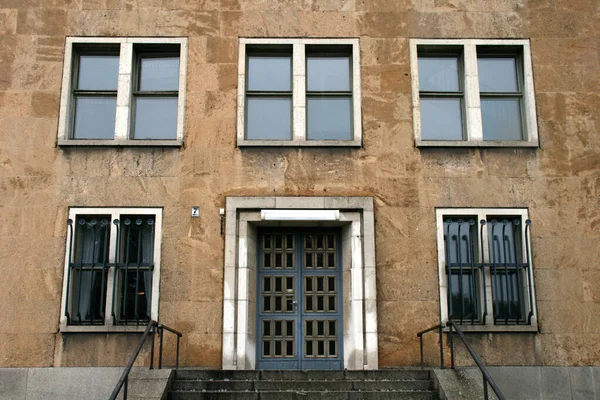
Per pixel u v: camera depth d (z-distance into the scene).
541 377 10.75
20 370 10.62
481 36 12.23
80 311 11.09
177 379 9.59
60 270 11.05
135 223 11.40
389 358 10.88
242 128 11.73
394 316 11.04
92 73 12.16
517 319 11.19
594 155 11.79
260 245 11.74
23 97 11.72
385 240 11.34
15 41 11.95
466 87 12.06
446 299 11.11
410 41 12.17
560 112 11.96
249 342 11.01
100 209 11.35
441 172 11.64
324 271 11.65
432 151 11.73
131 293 11.17
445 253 11.36
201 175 11.52
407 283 11.17
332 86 12.21
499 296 11.27
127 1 12.20
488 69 12.41
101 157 11.55
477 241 11.47
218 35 12.11
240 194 11.46
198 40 12.08
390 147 11.72
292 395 9.10
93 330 10.82
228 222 11.30
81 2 12.16
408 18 12.28
